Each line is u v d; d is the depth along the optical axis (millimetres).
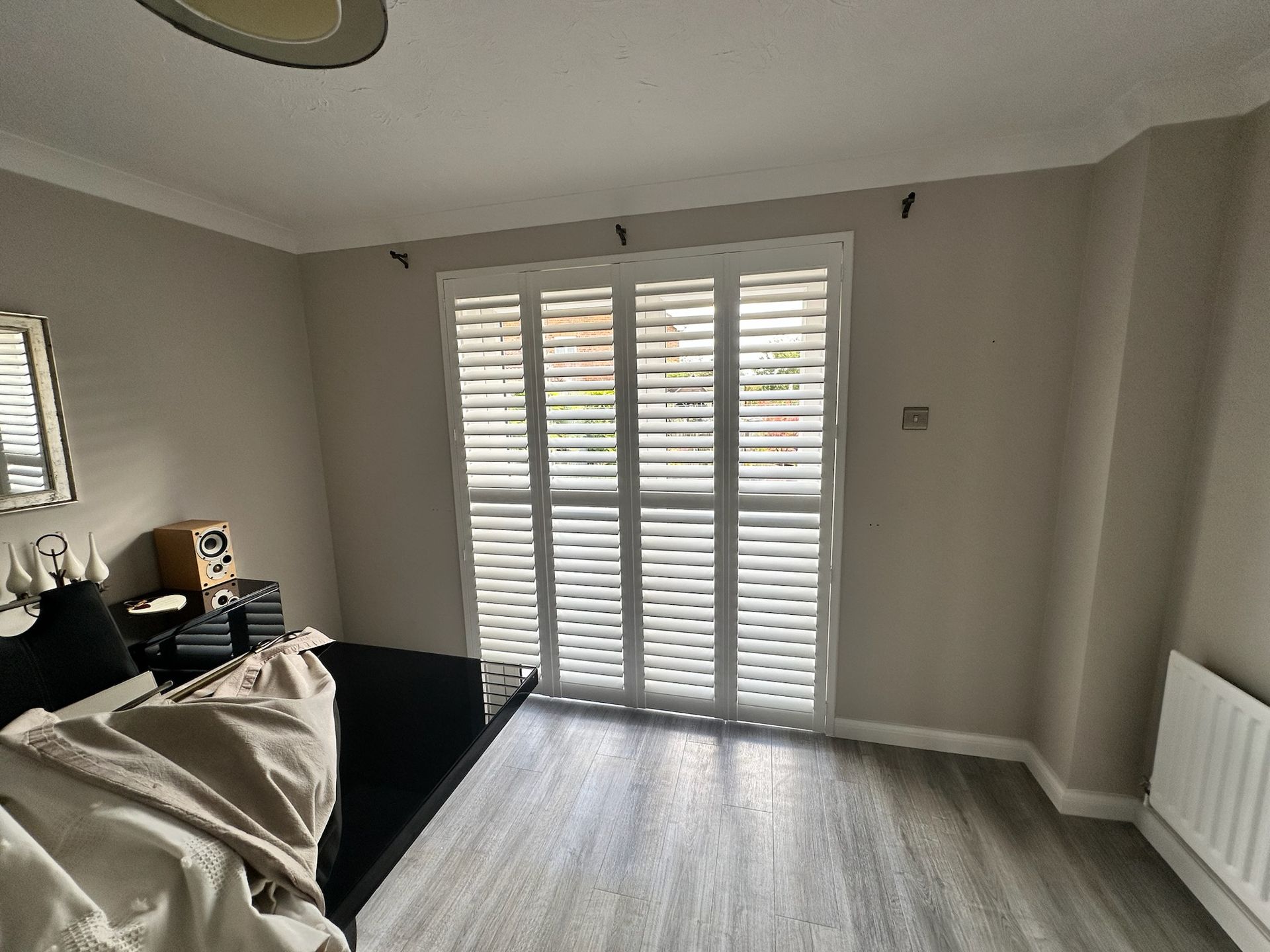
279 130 1543
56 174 1651
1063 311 1776
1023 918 1455
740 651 2266
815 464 2072
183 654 1726
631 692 2461
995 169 1758
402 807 920
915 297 1896
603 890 1573
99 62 1201
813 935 1428
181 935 590
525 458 2400
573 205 2137
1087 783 1775
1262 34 1185
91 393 1773
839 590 2133
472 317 2342
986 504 1944
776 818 1821
